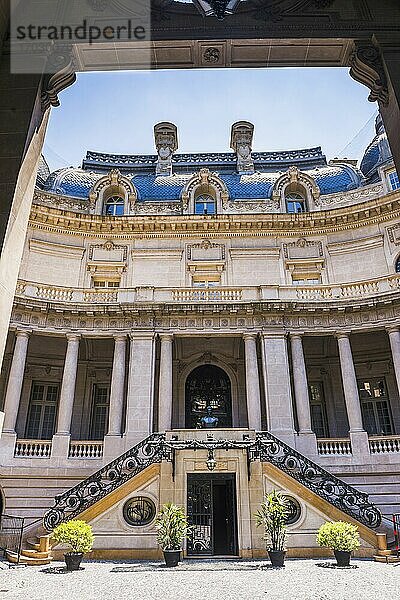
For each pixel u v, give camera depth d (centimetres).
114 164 3672
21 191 767
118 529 1648
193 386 2636
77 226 2945
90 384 2627
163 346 2319
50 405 2592
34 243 2822
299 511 1680
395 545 1617
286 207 3136
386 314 2316
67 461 2064
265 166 3675
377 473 2027
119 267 2911
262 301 2353
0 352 698
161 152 3669
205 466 1745
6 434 2066
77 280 2842
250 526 1658
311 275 2911
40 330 2314
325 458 2069
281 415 2152
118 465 1934
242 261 2920
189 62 952
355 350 2677
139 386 2208
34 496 1984
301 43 909
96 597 1001
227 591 1054
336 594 1004
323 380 2672
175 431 1892
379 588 1064
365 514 1694
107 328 2367
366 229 2888
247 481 1725
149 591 1065
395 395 2534
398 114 823
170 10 921
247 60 952
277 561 1450
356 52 891
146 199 3238
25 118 788
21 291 2377
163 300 2458
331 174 3325
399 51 879
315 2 930
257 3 934
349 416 2197
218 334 2355
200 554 1672
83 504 1725
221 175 3525
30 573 1339
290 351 2512
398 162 824
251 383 2250
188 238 2992
